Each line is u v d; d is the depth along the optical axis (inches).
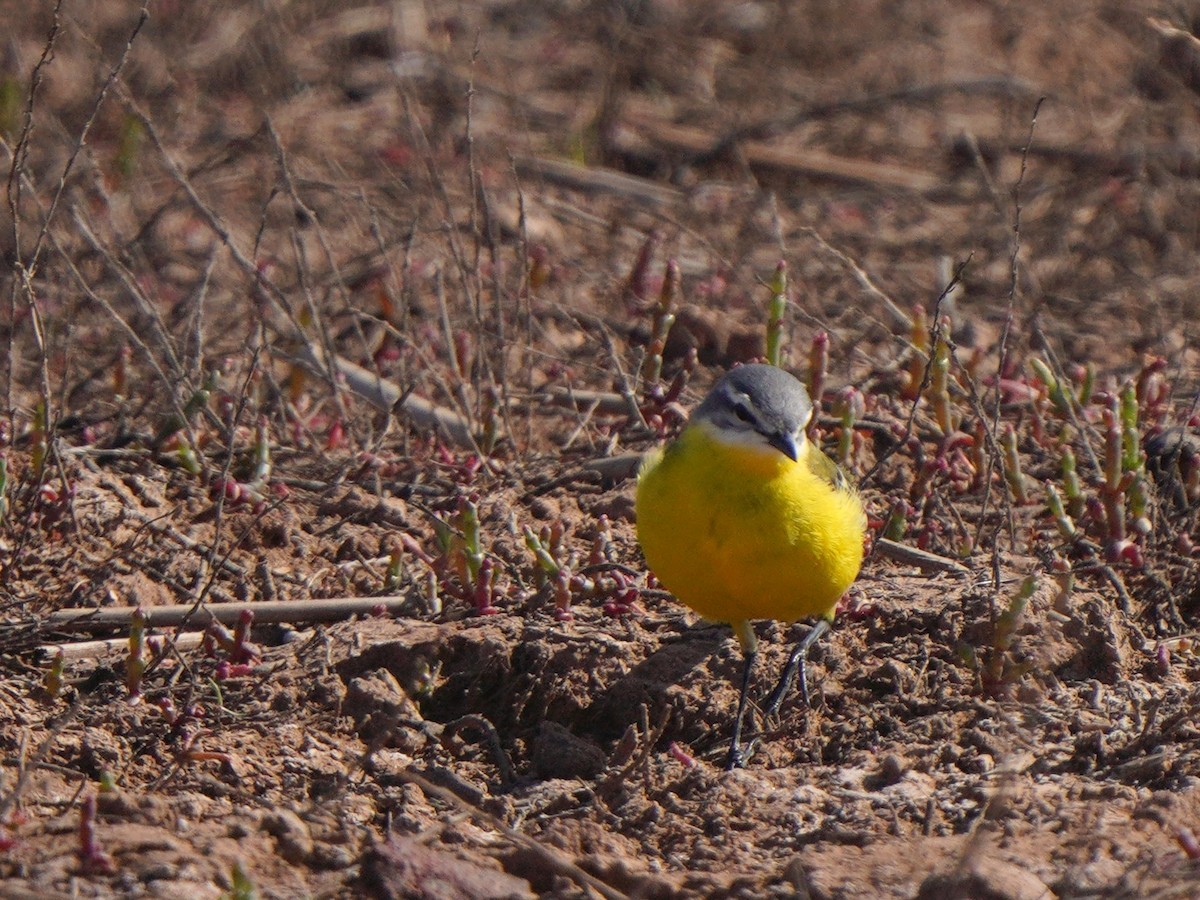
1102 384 593.3
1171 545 458.9
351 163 783.7
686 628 424.8
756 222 740.0
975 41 952.3
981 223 753.0
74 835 315.0
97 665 405.4
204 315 638.5
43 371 455.5
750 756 382.3
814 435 492.7
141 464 504.7
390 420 519.2
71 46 833.5
